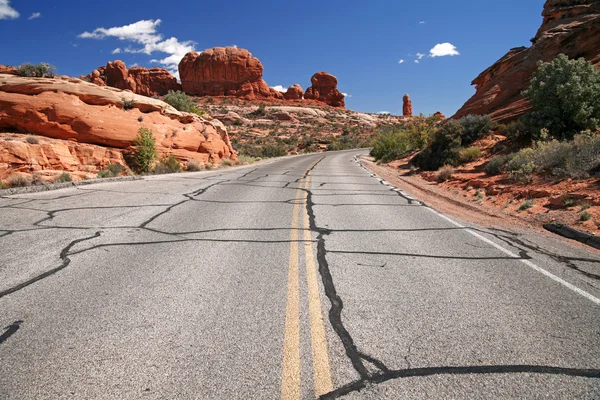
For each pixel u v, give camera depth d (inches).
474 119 741.3
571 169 374.0
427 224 286.5
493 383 95.7
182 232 244.7
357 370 100.4
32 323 121.4
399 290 155.3
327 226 272.4
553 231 269.1
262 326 123.0
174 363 101.8
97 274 166.1
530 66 829.8
